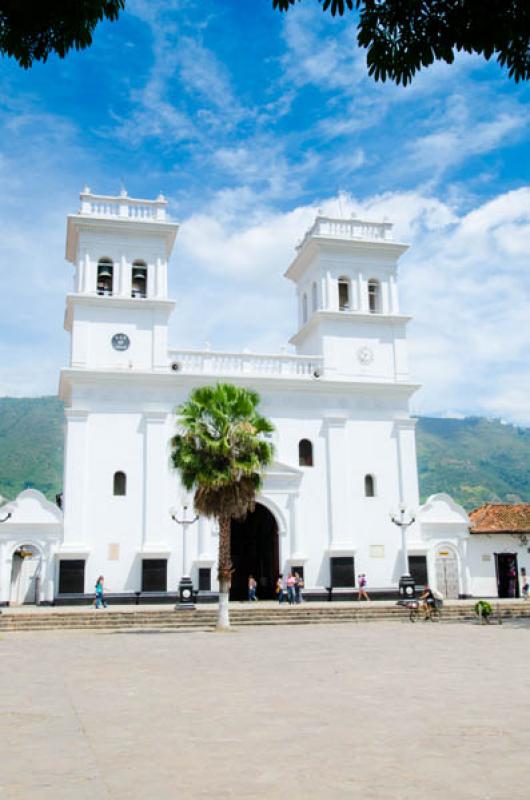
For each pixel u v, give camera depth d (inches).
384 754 345.4
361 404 1598.2
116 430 1464.1
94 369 1459.2
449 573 1588.3
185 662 697.6
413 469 1588.3
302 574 1492.4
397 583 1530.5
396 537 1553.9
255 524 1667.1
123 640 933.8
